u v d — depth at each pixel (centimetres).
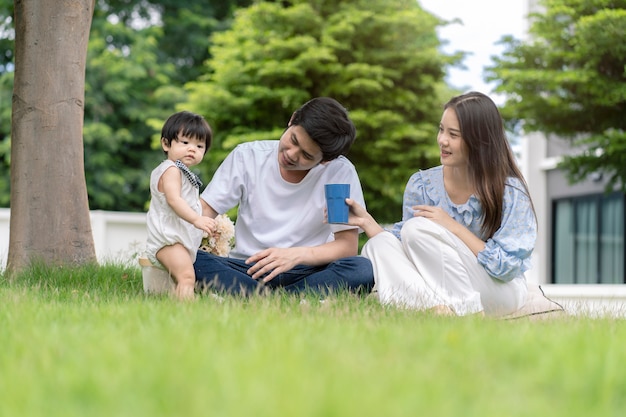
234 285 515
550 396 219
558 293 1052
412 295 491
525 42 1527
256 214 551
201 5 2559
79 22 723
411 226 499
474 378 228
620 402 217
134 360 237
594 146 1477
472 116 501
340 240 539
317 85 1950
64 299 480
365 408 183
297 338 278
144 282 533
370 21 1912
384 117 1875
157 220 515
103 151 2280
